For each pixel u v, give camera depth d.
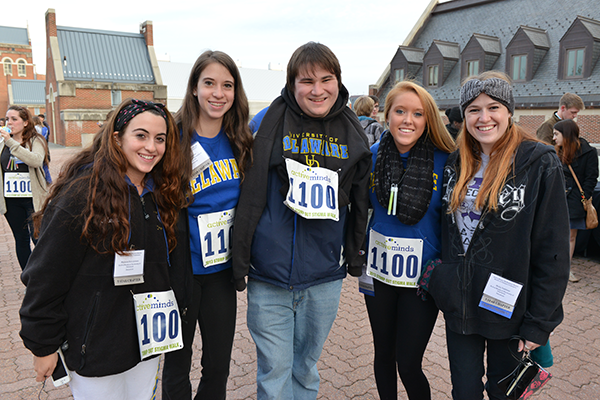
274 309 2.14
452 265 1.94
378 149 2.28
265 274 2.07
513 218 1.76
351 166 2.06
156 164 1.79
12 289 4.82
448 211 1.96
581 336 3.66
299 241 2.07
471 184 1.92
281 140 2.06
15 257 6.17
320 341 2.28
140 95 30.73
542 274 1.74
